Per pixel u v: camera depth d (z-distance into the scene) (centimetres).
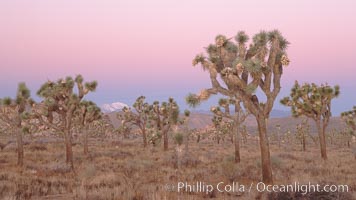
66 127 2275
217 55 1515
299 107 2780
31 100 2398
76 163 2497
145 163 2192
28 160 2683
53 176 1762
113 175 1602
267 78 1445
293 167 2067
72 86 2327
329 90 2672
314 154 3478
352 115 3534
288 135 7475
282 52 1439
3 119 2341
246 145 5931
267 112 1470
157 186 1379
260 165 1972
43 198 1198
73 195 1202
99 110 3412
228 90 1492
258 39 1442
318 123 2744
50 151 3638
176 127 2628
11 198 1085
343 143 6512
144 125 4450
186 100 1513
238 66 1380
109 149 4025
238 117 2597
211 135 7912
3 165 2300
